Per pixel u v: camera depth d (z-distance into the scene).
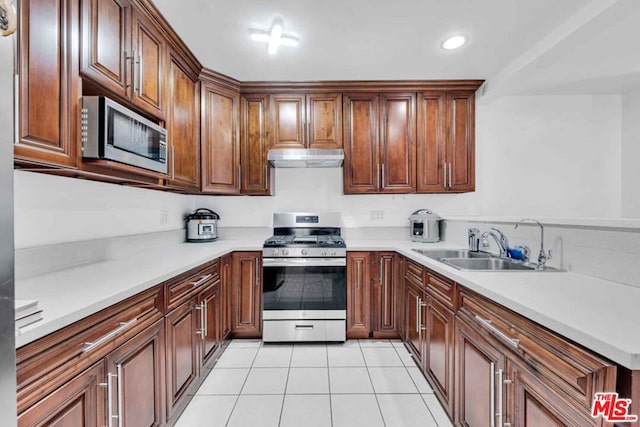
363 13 1.82
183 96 2.24
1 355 0.56
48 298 1.07
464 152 2.84
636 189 2.98
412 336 2.31
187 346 1.78
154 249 2.42
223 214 3.18
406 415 1.76
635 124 2.98
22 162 1.05
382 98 2.83
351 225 3.18
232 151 2.76
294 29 1.98
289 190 3.18
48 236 1.51
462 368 1.48
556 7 1.78
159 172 1.76
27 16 0.98
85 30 1.25
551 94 3.08
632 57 2.29
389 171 2.83
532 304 1.00
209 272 2.17
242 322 2.70
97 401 1.05
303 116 2.83
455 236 2.79
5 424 0.57
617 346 0.70
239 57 2.33
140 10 1.64
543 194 3.10
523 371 1.02
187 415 1.76
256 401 1.89
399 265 2.62
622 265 1.27
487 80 2.75
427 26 1.95
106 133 1.24
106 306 1.07
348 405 1.85
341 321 2.63
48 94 1.07
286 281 2.63
